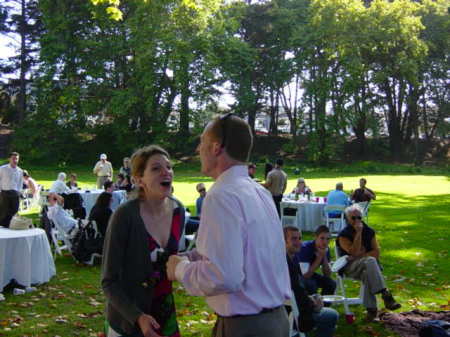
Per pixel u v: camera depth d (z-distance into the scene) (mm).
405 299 7590
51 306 7117
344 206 13234
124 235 2926
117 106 43500
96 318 6609
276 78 51812
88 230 9969
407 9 45000
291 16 50625
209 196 2338
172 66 43094
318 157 48594
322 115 48125
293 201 14703
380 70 48219
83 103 45094
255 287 2334
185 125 48094
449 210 18422
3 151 48281
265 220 2395
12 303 7238
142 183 3049
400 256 10758
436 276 9000
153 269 2967
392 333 6125
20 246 7941
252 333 2324
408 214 17375
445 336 5109
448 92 51594
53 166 44094
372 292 6539
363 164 46844
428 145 55344
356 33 45188
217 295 2395
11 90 56906
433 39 50156
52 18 45000
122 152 47938
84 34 45469
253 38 53688
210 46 45062
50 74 44688
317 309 5355
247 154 2502
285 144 51406
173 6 42656
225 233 2230
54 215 10305
